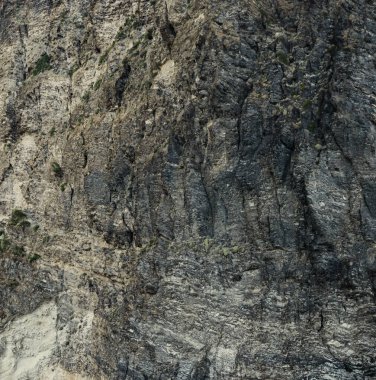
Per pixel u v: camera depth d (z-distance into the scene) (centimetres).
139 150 2058
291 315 1662
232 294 1736
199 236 1828
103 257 2177
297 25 1805
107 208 2183
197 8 2002
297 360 1625
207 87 1859
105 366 1988
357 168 1664
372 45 1694
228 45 1830
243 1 1853
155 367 1791
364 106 1672
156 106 2030
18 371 2309
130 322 1891
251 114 1777
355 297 1616
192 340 1756
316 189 1680
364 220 1638
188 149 1883
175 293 1817
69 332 2252
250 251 1742
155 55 2155
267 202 1739
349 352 1588
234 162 1792
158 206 1930
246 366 1669
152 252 1903
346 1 1736
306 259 1678
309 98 1731
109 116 2286
